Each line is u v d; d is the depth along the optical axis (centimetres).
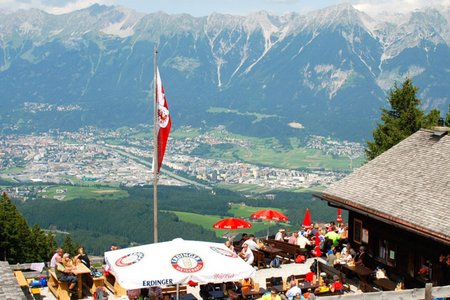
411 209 2153
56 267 2050
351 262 2386
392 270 2327
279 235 2956
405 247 2250
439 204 2077
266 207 18875
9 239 5800
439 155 2398
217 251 1780
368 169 2648
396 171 2488
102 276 2128
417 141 2633
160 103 2297
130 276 1620
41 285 2212
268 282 2131
